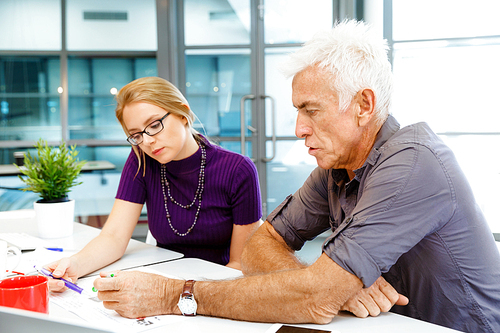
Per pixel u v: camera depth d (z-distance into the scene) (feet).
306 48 2.70
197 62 12.23
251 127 12.21
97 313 2.61
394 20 11.42
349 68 2.58
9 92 12.09
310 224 3.76
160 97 3.80
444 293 2.78
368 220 2.46
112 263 3.76
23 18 11.89
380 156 2.72
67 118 12.17
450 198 2.55
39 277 2.44
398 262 2.89
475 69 11.16
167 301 2.61
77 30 12.01
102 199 12.48
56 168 4.70
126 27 12.08
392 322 2.48
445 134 11.44
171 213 4.47
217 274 3.37
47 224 4.58
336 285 2.38
